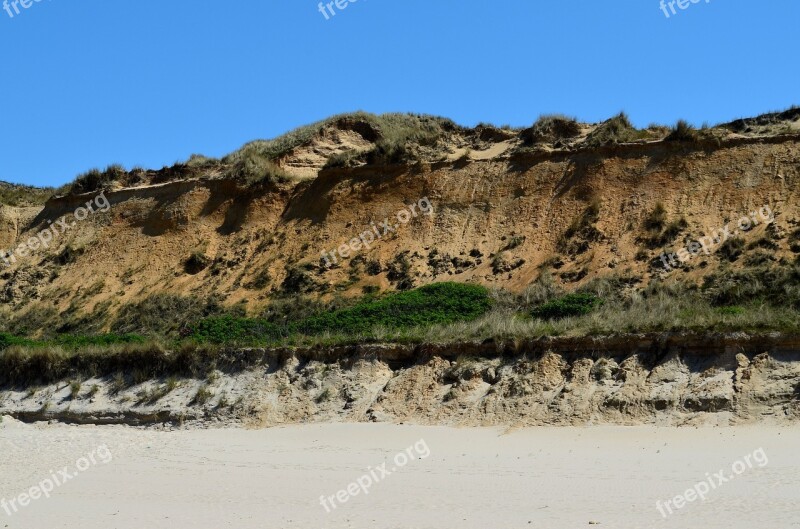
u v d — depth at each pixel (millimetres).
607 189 33188
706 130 33375
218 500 17188
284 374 26281
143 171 46812
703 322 21594
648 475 16469
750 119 33938
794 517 13164
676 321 21953
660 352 21531
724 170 31609
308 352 26516
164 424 26484
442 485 17047
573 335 22812
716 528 12984
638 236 30906
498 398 22359
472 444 20219
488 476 17438
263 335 30094
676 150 32969
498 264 32594
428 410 23016
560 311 27406
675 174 32344
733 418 19078
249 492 17688
